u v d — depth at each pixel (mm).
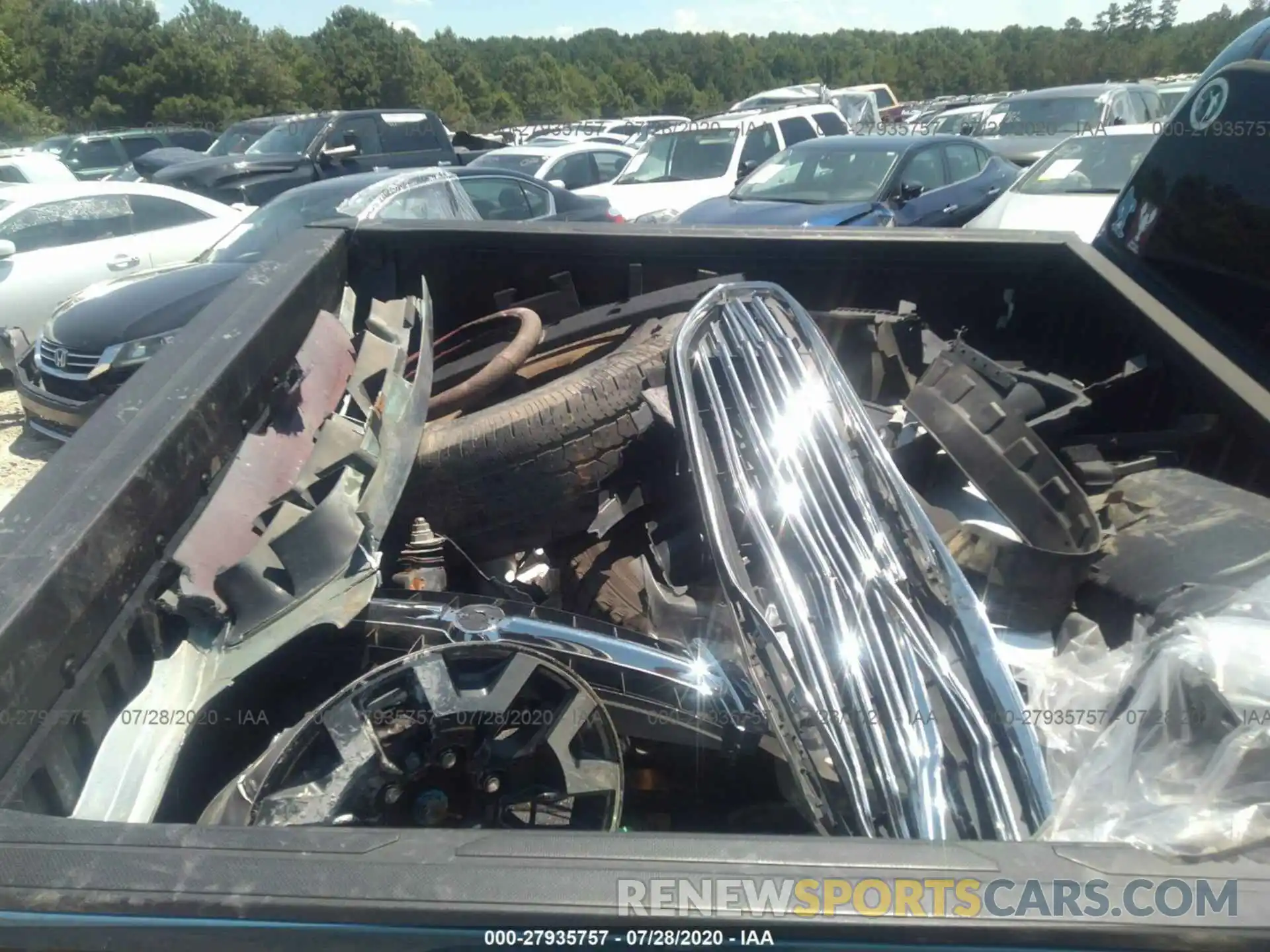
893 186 9852
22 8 59656
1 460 6852
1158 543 2027
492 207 9172
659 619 2369
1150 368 2635
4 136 49469
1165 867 1087
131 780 1464
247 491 2047
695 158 12656
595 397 2533
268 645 1695
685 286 3221
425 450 2529
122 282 7086
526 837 1135
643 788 2090
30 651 1397
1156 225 2949
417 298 3146
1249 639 1600
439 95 72375
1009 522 2205
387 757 1708
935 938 1031
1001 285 3166
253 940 1060
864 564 1914
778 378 2359
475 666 1841
